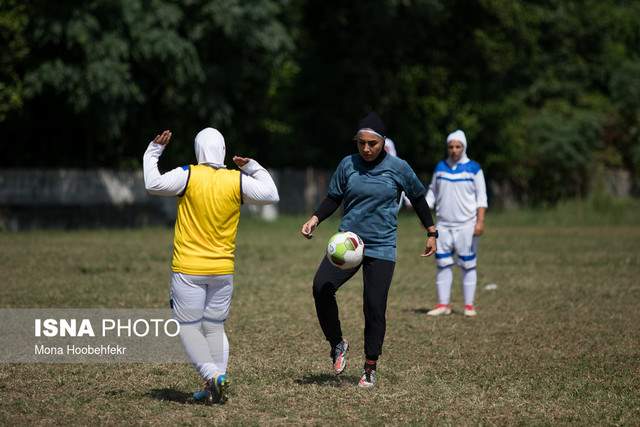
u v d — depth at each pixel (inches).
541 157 5068.9
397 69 4749.0
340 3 4468.5
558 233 3425.2
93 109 3331.7
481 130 4849.9
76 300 1470.2
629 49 6077.8
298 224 3900.1
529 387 906.1
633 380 945.5
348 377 948.6
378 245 885.8
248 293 1625.2
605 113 5541.3
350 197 892.6
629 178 5605.3
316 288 884.6
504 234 3351.4
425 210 914.7
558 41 5625.0
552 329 1282.0
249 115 4301.2
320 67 4660.4
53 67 3179.1
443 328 1284.4
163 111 3961.6
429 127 4761.3
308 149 4741.6
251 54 3905.0
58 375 933.8
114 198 3838.6
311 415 781.3
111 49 3208.7
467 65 4872.0
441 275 1441.9
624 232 3508.9
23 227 3412.9
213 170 792.3
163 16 3339.1
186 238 783.7
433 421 764.6
